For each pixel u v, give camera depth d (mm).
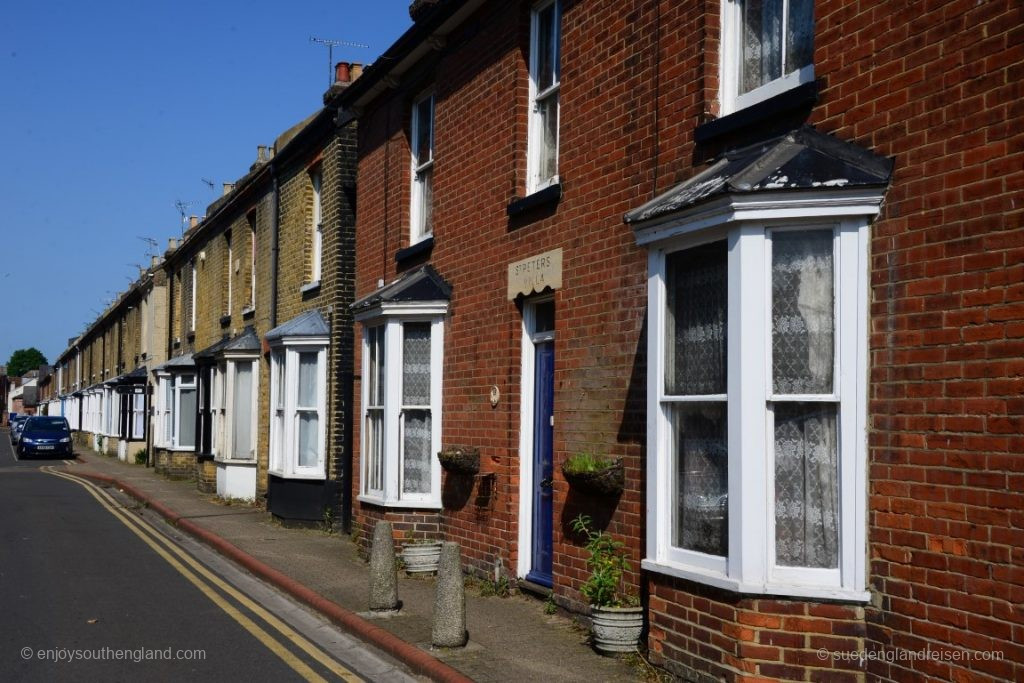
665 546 6938
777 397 6023
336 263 16125
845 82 6082
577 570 8648
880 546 5633
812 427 6004
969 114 5223
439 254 12016
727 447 6344
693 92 7504
